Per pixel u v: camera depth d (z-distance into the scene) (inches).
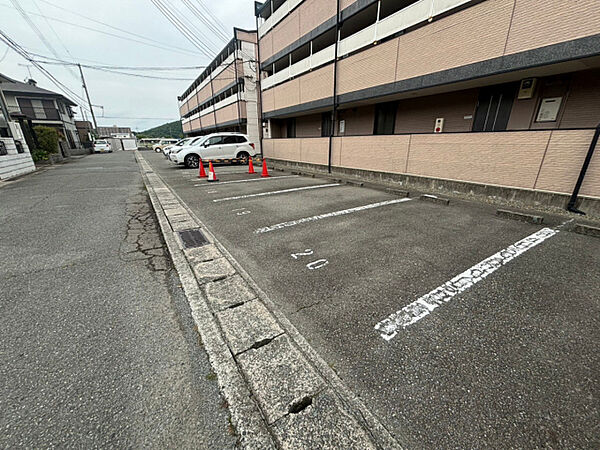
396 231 137.3
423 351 60.4
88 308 77.4
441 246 118.0
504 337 64.6
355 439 42.6
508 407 47.5
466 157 206.7
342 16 299.7
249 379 53.3
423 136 235.3
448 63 207.6
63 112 957.8
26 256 112.1
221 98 864.9
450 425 44.6
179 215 168.7
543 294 82.1
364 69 282.7
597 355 59.1
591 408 47.3
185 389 52.0
